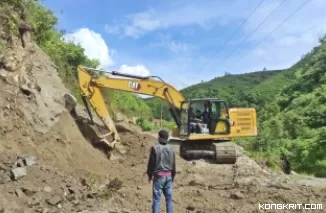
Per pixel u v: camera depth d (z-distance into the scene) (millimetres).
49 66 15078
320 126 45500
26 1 14031
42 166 9383
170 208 7344
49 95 12930
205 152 16781
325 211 9656
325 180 17969
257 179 13438
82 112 16766
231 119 16953
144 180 11953
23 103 11023
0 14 11734
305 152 31797
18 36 12570
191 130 16797
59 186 8836
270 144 32969
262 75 183250
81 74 15477
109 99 25062
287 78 133500
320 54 77312
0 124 9656
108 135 15070
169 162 7379
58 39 22484
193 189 11562
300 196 11250
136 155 15836
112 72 16094
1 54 11164
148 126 33188
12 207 7281
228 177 13594
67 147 11672
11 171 8344
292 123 45344
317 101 53000
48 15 20031
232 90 131500
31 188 8133
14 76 11234
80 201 8586
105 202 9047
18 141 9859
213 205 9828
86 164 11859
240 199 10508
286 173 21234
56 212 7625
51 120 11797
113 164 13438
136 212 8594
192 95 124625
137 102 40531
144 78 16828
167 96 17109
